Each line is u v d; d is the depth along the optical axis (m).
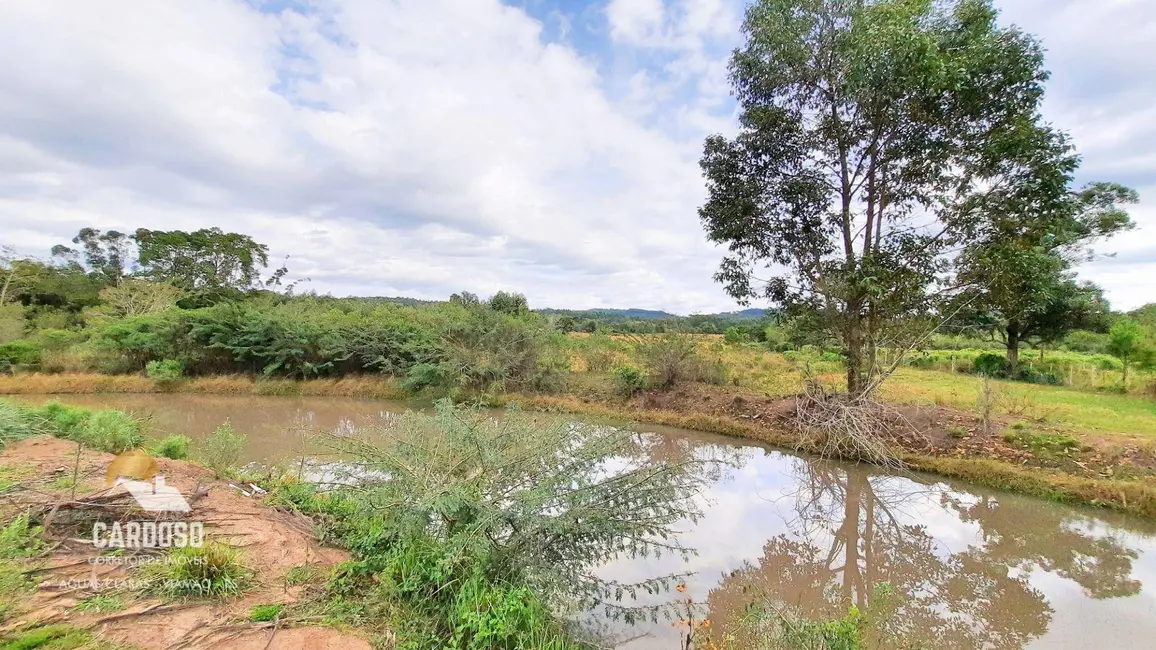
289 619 3.26
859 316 10.14
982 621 4.66
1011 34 8.43
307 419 12.91
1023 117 8.41
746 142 10.64
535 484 4.40
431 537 4.14
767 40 9.82
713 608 4.59
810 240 10.44
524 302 21.78
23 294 30.02
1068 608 4.90
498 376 15.70
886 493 8.12
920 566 5.82
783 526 6.82
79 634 2.75
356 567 3.98
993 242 8.77
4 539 3.33
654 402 13.61
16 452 5.99
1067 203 8.59
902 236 9.59
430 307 19.78
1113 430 8.89
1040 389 15.30
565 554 4.12
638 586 4.19
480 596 3.45
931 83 8.14
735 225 10.69
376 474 5.37
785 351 19.44
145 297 26.23
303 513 5.26
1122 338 14.66
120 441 7.05
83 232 37.41
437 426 5.07
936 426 9.49
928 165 9.15
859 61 8.59
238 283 35.94
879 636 4.16
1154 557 5.97
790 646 3.60
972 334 12.66
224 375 17.52
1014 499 7.65
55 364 17.05
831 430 9.55
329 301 23.56
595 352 16.67
